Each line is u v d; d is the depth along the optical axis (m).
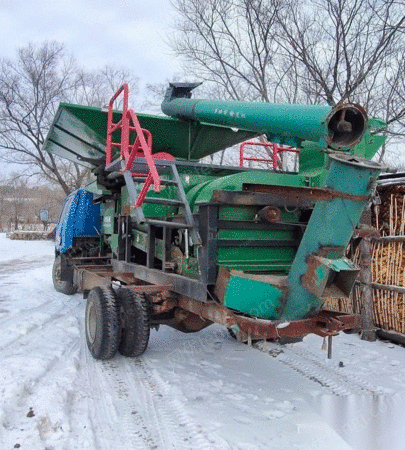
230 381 4.70
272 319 3.82
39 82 25.23
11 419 3.60
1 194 51.34
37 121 24.73
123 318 5.21
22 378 4.42
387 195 6.46
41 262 17.73
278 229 4.54
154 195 5.31
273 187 3.59
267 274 4.46
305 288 3.64
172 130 6.39
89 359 5.32
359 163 3.25
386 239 6.23
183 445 3.34
